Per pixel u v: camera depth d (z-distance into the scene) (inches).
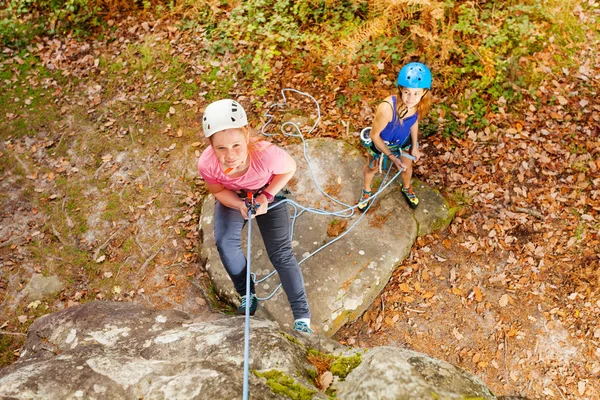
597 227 192.2
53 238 208.5
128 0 285.3
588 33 246.2
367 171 187.9
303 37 255.8
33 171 231.8
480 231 196.2
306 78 246.1
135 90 257.3
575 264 185.3
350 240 189.2
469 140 218.8
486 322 176.4
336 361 95.9
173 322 116.6
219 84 252.2
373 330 176.2
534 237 192.9
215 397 82.3
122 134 241.1
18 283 195.9
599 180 202.8
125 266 197.9
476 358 169.2
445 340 173.5
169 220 209.8
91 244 205.6
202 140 234.4
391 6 233.5
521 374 165.5
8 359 177.3
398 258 186.1
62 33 283.1
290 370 91.4
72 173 229.8
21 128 247.9
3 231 212.2
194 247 200.4
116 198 218.8
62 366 93.8
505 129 219.8
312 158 215.0
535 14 247.9
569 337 171.2
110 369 92.9
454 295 182.7
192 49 265.0
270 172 127.0
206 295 185.6
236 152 113.4
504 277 185.3
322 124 230.5
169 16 278.5
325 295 175.5
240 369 90.8
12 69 272.1
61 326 116.8
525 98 227.3
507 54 238.8
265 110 239.8
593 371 164.2
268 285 179.2
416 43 241.6
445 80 232.2
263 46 258.7
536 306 178.2
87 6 286.2
